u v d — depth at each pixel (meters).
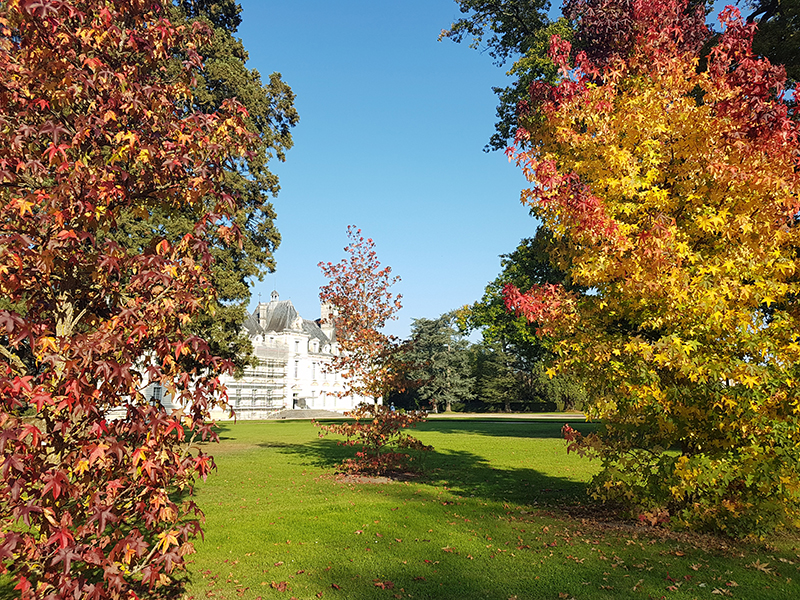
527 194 9.16
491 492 12.35
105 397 4.39
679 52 9.48
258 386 69.00
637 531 8.62
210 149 5.22
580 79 9.38
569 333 9.14
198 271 5.03
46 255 4.08
